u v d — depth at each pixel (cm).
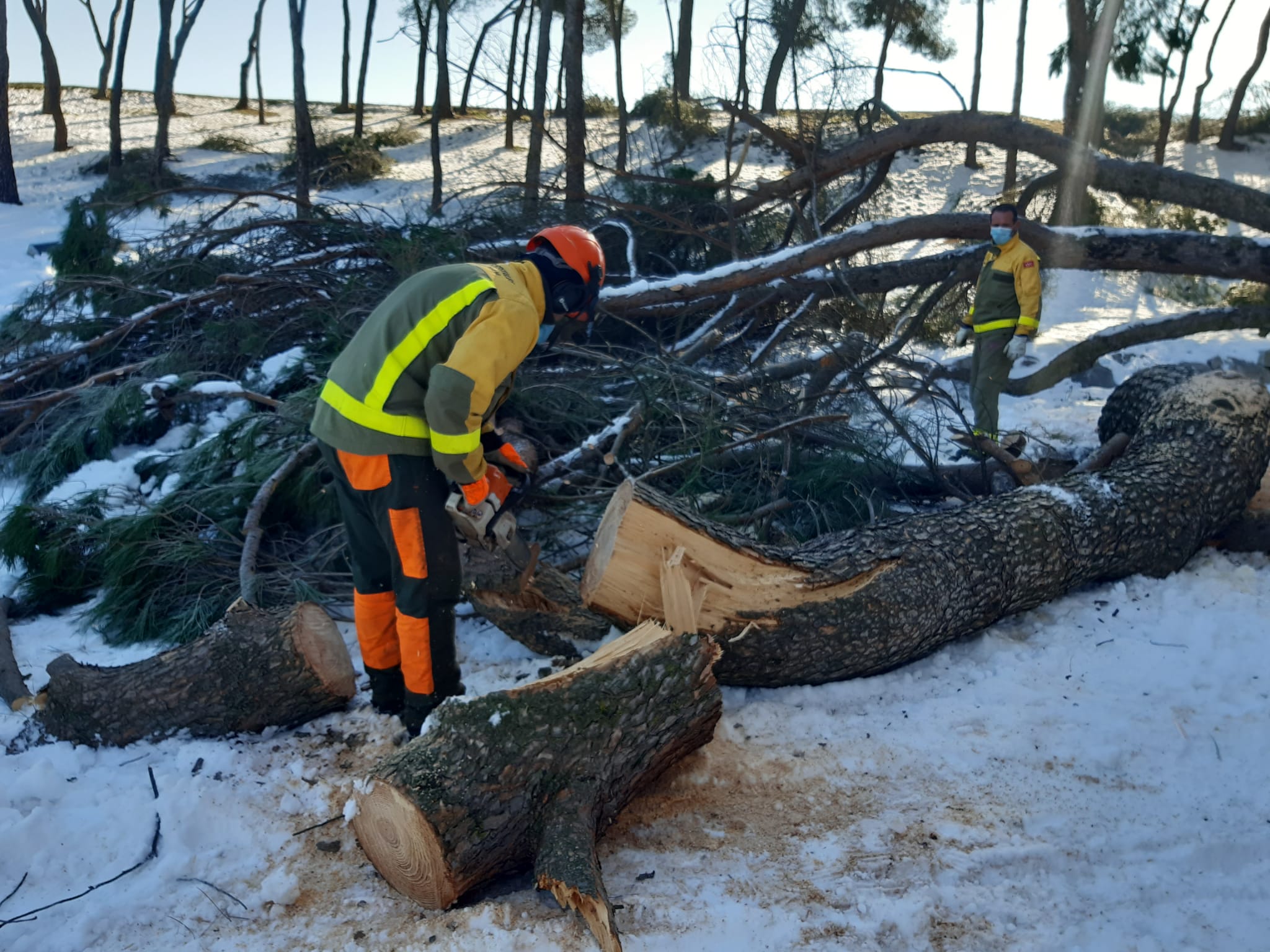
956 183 1759
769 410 466
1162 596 377
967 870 237
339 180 1709
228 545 405
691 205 720
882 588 320
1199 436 409
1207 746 282
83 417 507
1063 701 309
